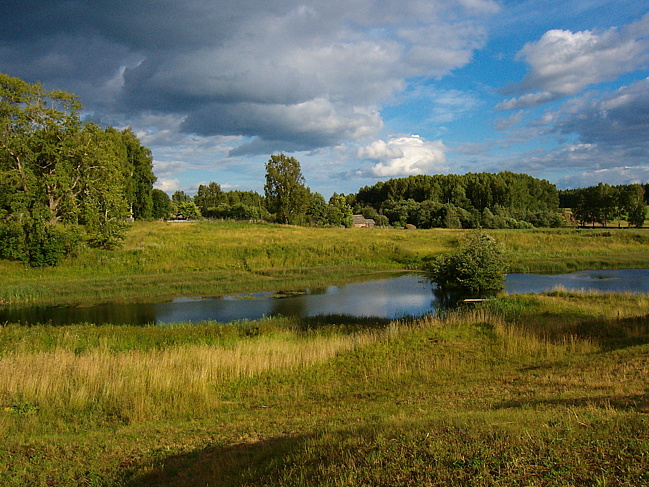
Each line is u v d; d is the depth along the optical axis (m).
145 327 18.67
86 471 6.32
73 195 38.81
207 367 12.02
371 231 58.31
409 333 15.91
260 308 24.12
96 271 33.28
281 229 57.03
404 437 5.54
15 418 8.89
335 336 16.27
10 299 25.83
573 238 50.66
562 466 4.24
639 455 4.26
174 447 7.14
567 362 11.49
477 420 6.01
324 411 8.95
